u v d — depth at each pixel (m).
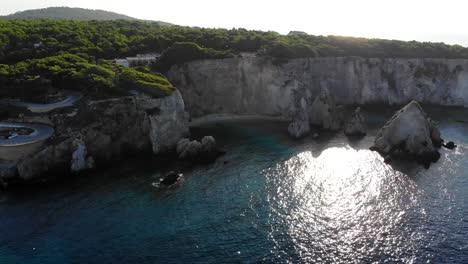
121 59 101.81
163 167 70.75
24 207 56.28
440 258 43.84
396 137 75.94
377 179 64.44
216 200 58.38
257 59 105.44
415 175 65.50
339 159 73.75
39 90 77.31
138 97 77.56
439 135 80.50
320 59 113.00
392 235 48.41
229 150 79.19
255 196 59.59
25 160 64.62
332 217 53.16
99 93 76.69
